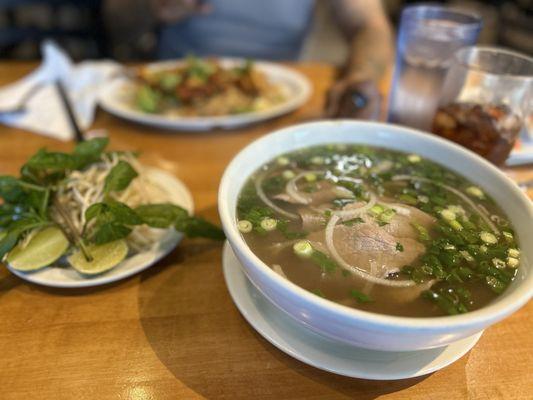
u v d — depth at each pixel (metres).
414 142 0.35
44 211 0.33
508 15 1.28
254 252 0.26
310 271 0.25
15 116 0.55
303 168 0.34
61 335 0.28
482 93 0.40
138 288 0.31
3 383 0.25
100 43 1.08
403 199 0.31
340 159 0.35
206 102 0.64
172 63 0.75
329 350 0.26
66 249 0.32
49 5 0.99
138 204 0.37
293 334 0.26
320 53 1.54
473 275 0.25
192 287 0.32
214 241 0.36
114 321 0.29
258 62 0.77
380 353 0.25
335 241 0.27
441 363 0.25
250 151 0.32
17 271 0.31
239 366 0.26
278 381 0.25
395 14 1.63
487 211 0.30
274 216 0.29
